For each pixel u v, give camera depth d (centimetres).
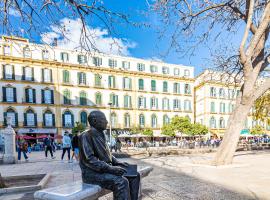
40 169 894
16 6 528
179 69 4884
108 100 4209
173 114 4731
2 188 520
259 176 578
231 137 793
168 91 4731
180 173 640
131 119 4362
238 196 403
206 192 434
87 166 298
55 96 3838
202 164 805
